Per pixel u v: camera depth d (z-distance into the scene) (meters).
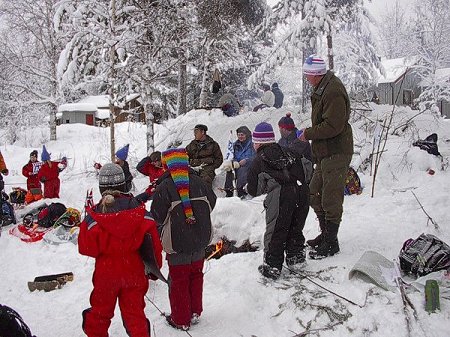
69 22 12.89
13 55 23.36
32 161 11.19
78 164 17.06
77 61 12.89
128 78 13.31
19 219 9.41
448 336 3.87
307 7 18.27
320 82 5.49
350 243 5.95
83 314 4.06
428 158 8.91
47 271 6.55
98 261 3.99
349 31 23.50
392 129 10.96
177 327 4.50
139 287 4.00
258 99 28.00
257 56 25.94
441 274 4.66
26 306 5.52
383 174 8.85
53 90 23.84
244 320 4.59
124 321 3.97
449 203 7.16
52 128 24.05
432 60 30.89
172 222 4.39
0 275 6.61
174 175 4.44
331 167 5.49
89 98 44.00
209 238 4.55
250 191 5.24
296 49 18.41
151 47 13.84
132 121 24.38
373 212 7.08
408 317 4.12
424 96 29.89
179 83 22.02
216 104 26.92
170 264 4.49
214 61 20.39
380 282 4.67
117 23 13.10
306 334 4.20
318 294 4.72
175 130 15.46
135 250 4.00
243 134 10.04
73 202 10.99
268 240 5.20
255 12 21.77
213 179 9.94
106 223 3.87
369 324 4.14
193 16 15.02
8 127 25.89
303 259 5.40
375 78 24.38
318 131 5.38
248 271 5.50
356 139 10.66
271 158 5.12
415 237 6.06
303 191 5.21
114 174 4.06
